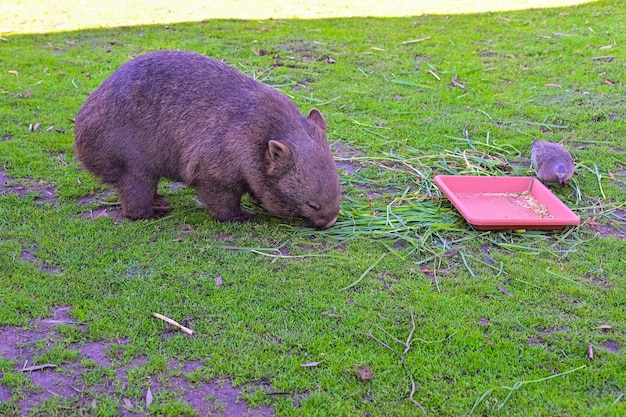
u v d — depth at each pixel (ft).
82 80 24.79
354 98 23.31
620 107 22.16
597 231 15.28
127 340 11.42
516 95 23.53
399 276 13.41
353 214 15.84
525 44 28.58
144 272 13.43
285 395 10.22
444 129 20.93
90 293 12.66
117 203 16.58
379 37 29.94
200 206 16.58
